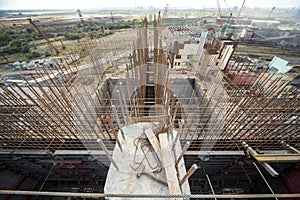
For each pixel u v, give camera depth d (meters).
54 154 7.09
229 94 8.60
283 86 7.87
